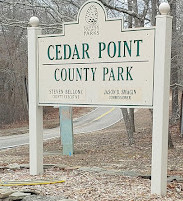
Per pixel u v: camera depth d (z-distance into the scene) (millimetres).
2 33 30625
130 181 6570
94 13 6203
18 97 34531
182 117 17703
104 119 33250
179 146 15172
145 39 5730
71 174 7160
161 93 5539
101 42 6168
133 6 13945
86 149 15016
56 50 6637
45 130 27328
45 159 11938
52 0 13000
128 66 5902
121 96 5984
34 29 6797
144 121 29484
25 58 30625
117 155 12953
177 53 14078
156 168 5559
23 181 6387
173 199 5328
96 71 6227
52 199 5168
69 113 13273
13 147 17281
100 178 6801
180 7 13883
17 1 13305
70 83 6504
